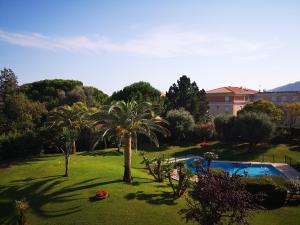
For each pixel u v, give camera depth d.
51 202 24.38
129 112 28.28
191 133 56.12
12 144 43.94
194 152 49.59
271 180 24.56
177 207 23.08
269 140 49.28
